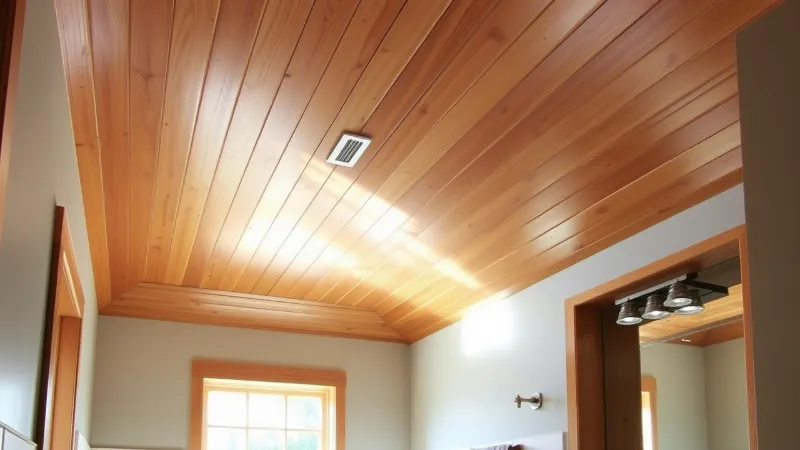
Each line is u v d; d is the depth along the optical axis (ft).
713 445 8.86
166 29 6.61
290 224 10.81
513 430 11.59
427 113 7.90
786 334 3.64
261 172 9.24
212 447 13.89
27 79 4.67
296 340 14.64
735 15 6.27
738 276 8.61
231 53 6.97
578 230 9.96
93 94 7.45
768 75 3.97
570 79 7.24
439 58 7.02
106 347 13.44
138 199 9.91
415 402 14.93
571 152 8.39
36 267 5.49
